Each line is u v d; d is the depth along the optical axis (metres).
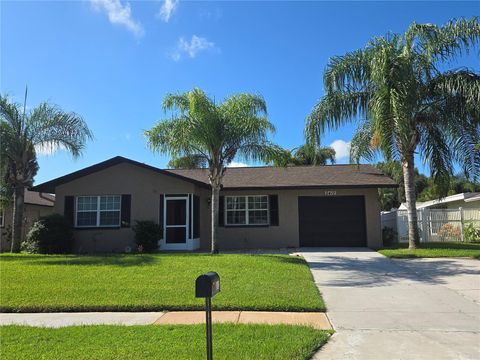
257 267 12.30
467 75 16.06
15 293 9.36
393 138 15.92
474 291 9.67
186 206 19.22
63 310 8.38
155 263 13.02
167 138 16.52
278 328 6.84
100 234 19.34
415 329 6.87
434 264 13.67
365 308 8.30
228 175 22.22
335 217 20.58
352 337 6.48
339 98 17.44
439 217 22.28
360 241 20.34
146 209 19.33
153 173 19.47
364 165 22.84
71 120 19.02
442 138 17.25
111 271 11.66
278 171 22.64
